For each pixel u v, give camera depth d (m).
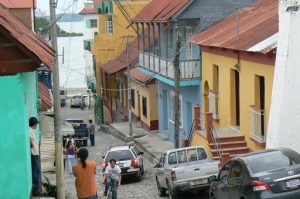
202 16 29.45
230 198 12.74
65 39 100.44
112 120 54.78
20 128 10.54
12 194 10.59
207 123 23.28
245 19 26.33
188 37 30.27
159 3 35.81
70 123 46.72
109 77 54.94
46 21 33.03
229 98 24.48
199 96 29.00
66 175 27.80
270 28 21.67
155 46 36.16
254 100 21.62
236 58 23.25
